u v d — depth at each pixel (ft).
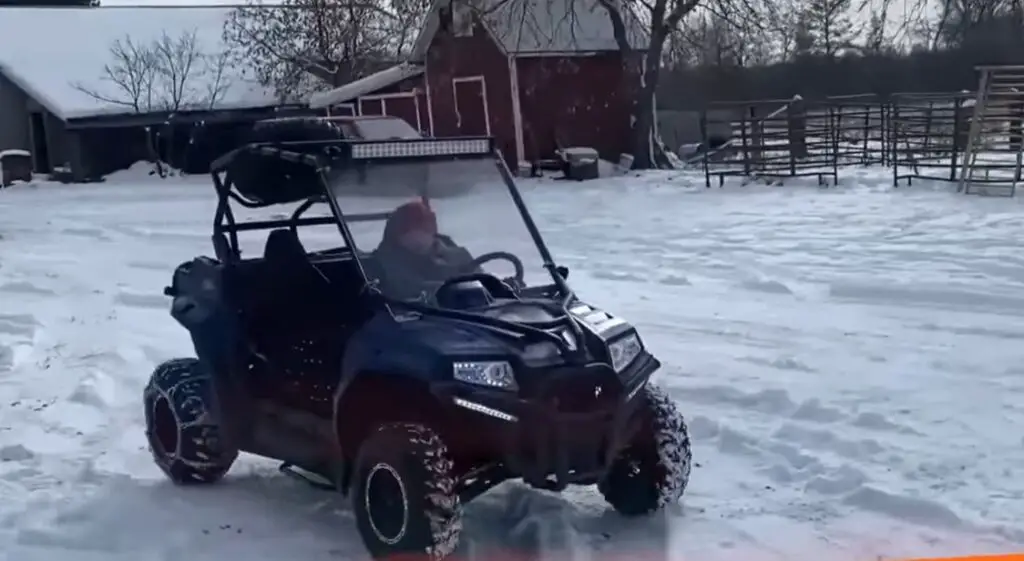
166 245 61.41
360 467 17.40
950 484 20.68
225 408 20.54
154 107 132.98
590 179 98.53
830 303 38.01
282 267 19.81
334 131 22.30
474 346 16.60
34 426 26.78
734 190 76.64
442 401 16.20
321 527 19.66
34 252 60.64
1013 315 34.81
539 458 16.57
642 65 110.42
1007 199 61.11
